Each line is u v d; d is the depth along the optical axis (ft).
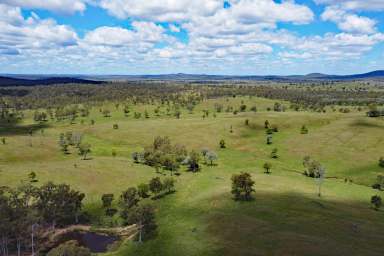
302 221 363.76
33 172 510.58
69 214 424.05
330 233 333.62
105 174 558.15
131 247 353.51
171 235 359.25
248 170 638.94
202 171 627.05
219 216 384.68
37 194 432.25
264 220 367.45
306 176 610.24
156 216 417.90
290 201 430.20
